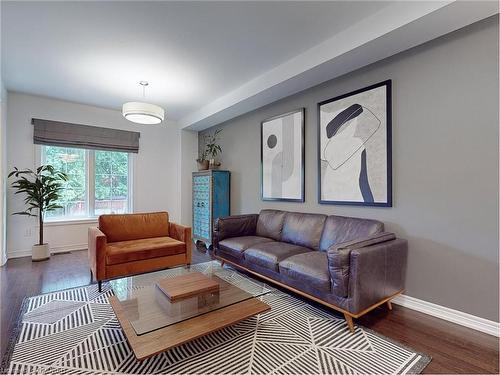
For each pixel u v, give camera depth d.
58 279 3.01
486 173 1.98
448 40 2.16
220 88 3.73
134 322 1.62
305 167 3.40
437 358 1.65
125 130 4.87
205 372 1.53
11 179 3.86
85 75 3.29
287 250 2.75
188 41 2.55
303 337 1.88
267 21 2.25
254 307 1.95
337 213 3.02
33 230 4.03
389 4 2.04
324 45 2.55
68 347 1.75
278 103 3.81
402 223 2.44
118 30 2.37
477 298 2.02
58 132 4.19
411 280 2.38
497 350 1.74
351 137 2.84
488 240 1.97
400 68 2.46
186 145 5.46
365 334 1.93
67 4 2.02
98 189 4.68
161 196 5.30
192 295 1.96
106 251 2.76
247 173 4.40
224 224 3.45
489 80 1.97
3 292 2.64
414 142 2.37
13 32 2.38
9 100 3.84
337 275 1.95
